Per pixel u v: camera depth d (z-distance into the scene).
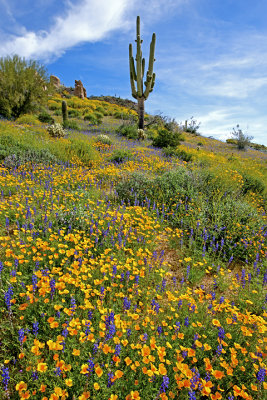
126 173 7.68
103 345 1.95
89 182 7.03
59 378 1.84
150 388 1.88
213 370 1.94
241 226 4.68
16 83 20.95
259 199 7.54
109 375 1.72
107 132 20.03
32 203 4.99
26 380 1.87
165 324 2.25
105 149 12.62
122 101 58.03
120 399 1.84
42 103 23.88
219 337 2.08
